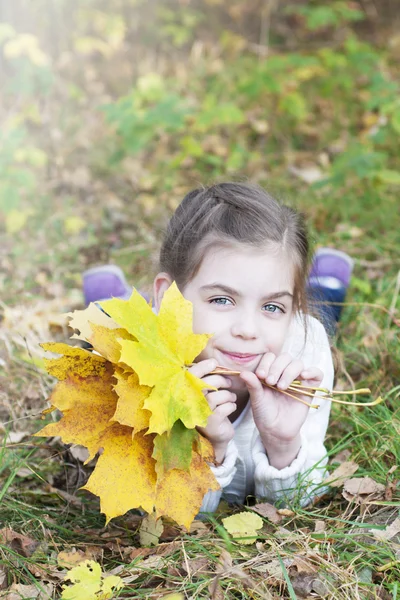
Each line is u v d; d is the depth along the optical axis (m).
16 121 4.47
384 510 1.91
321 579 1.67
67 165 4.42
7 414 2.43
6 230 3.80
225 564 1.66
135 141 4.15
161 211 3.93
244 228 1.86
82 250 3.66
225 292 1.82
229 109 4.29
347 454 2.21
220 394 1.77
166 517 1.95
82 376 1.70
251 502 2.13
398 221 3.64
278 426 1.86
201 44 5.69
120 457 1.66
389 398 2.39
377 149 4.44
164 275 2.03
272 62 4.86
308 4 6.32
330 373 2.12
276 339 1.86
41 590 1.65
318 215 3.67
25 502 2.07
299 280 2.00
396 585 1.60
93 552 1.83
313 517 1.94
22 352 2.74
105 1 6.03
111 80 5.39
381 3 6.43
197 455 1.72
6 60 5.03
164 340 1.64
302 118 4.81
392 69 5.53
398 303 2.93
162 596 1.62
